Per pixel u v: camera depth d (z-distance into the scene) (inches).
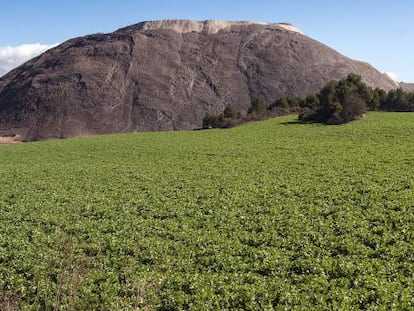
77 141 3221.0
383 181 1330.0
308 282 673.6
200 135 3117.6
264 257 787.4
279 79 7687.0
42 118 6530.5
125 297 654.5
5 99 7362.2
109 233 970.1
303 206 1111.6
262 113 3828.7
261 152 2155.5
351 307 583.2
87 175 1755.7
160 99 7007.9
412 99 3516.2
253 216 1050.7
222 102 7121.1
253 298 624.7
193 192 1350.9
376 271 695.7
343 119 2942.9
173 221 1046.4
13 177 1781.5
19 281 726.5
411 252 763.4
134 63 7780.5
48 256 828.0
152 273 740.0
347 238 845.2
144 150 2506.2
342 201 1130.0
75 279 620.1
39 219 1102.4
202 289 664.4
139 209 1181.1
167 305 636.1
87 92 7037.4
